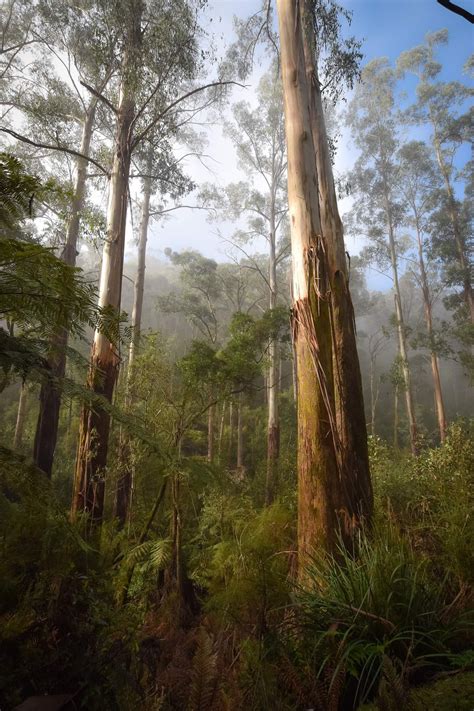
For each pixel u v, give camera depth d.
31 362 1.92
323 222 4.93
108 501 7.40
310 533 3.57
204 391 5.60
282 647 2.12
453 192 20.28
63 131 10.59
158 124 8.30
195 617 3.95
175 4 7.09
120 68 7.27
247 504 6.18
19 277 1.65
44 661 1.67
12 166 1.75
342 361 4.30
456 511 3.31
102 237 6.86
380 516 3.76
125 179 7.28
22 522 1.93
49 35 10.69
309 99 5.18
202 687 1.63
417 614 2.10
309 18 5.48
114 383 5.80
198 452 13.84
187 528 5.68
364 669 1.85
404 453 7.89
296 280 4.47
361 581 2.27
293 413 15.65
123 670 1.82
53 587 1.90
